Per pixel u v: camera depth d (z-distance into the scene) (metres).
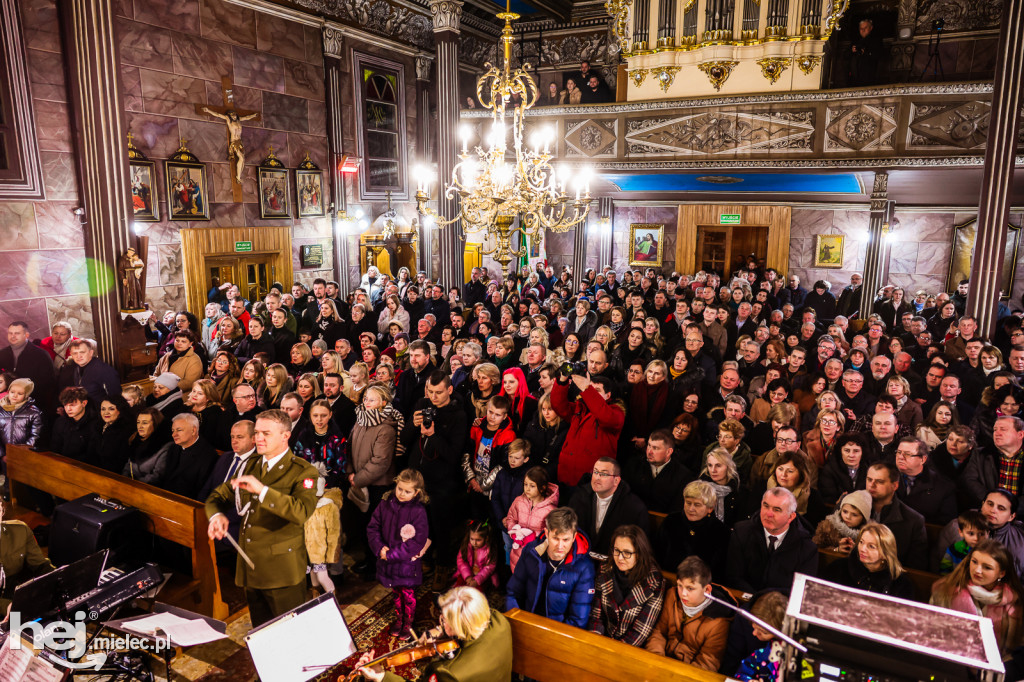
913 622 1.98
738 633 3.30
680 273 19.20
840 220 17.02
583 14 16.84
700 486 4.06
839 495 4.66
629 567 3.58
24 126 8.84
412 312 11.07
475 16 16.75
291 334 8.70
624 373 7.36
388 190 15.86
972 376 6.92
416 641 3.27
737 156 11.74
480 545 4.71
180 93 11.23
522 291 11.88
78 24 7.49
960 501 4.87
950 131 10.05
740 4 11.84
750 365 7.06
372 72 15.29
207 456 5.14
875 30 14.50
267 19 12.64
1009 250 14.99
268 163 12.91
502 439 5.09
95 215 8.02
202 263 11.83
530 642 3.45
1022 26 7.85
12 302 8.95
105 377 6.97
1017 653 3.02
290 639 3.10
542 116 13.38
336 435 5.26
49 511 5.79
